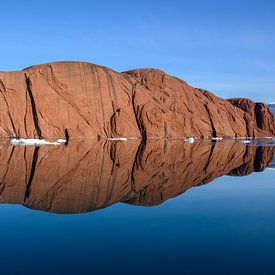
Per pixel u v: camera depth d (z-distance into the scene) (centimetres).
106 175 2033
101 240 900
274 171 2370
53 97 8138
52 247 845
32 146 4509
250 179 1997
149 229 1004
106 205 1275
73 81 8831
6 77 8050
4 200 1331
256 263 758
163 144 5881
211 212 1216
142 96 9625
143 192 1541
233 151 4353
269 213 1214
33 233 950
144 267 731
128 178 1936
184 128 10169
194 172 2261
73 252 815
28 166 2370
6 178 1847
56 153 3450
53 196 1412
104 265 738
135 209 1230
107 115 8850
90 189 1574
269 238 932
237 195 1526
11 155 3127
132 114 9294
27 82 8144
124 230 988
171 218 1123
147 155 3534
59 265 736
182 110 10812
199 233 973
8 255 793
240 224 1067
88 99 8756
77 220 1082
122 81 9719
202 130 10812
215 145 5878
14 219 1084
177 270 717
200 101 11856
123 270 713
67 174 2038
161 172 2219
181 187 1695
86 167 2388
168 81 11175
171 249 842
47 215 1131
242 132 12769
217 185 1778
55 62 9088
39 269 714
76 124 8131
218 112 12131
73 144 5238
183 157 3353
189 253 817
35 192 1484
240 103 16088
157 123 9250
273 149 4916
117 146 5003
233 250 839
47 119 7806
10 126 7419
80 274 691
